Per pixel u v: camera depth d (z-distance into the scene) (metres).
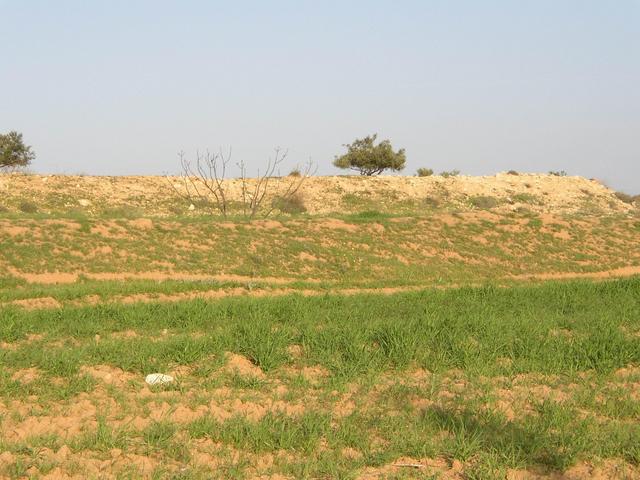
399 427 7.27
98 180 45.12
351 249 27.12
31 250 22.83
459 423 7.38
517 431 7.16
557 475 6.34
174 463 6.32
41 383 8.34
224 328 11.76
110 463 6.21
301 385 8.69
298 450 6.67
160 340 10.95
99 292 18.16
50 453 6.40
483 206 50.34
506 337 10.99
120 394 8.05
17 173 44.03
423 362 9.84
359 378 9.06
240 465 6.21
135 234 25.55
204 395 8.17
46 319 12.48
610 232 31.94
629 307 15.44
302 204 45.81
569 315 14.26
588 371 9.72
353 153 61.94
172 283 20.44
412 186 52.50
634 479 6.27
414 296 17.05
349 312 13.78
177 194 45.19
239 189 47.84
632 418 7.97
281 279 24.09
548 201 54.06
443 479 6.20
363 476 6.23
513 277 26.88
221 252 25.42
